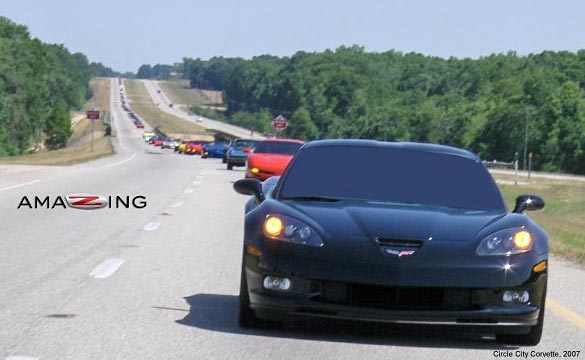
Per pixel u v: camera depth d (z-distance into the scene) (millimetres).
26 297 12156
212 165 69375
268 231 9820
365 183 11031
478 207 10805
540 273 9680
